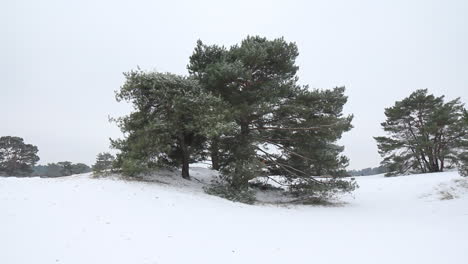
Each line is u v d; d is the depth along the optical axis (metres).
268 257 6.09
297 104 15.20
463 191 16.02
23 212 6.97
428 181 20.00
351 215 12.24
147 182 12.47
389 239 7.95
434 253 6.58
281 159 16.83
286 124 16.11
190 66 16.20
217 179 17.12
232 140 14.67
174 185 13.39
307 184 15.76
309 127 15.23
